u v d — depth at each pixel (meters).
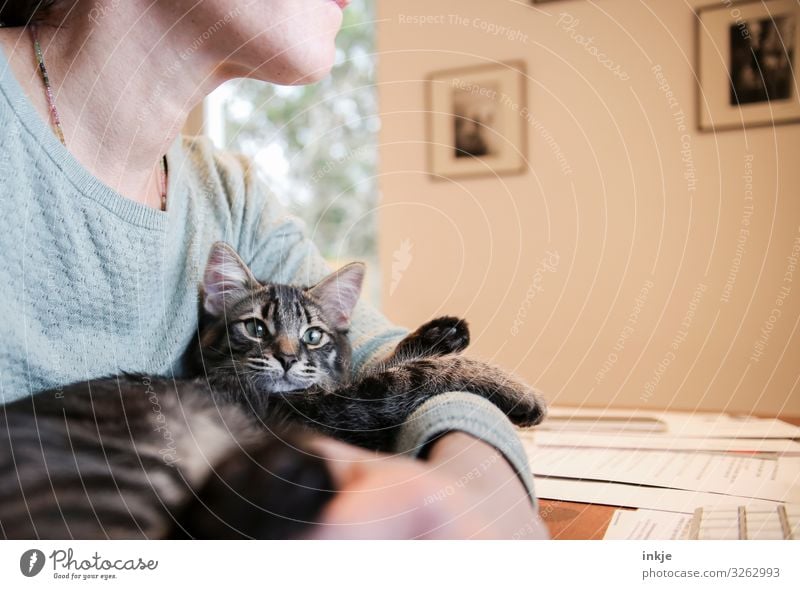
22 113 0.46
